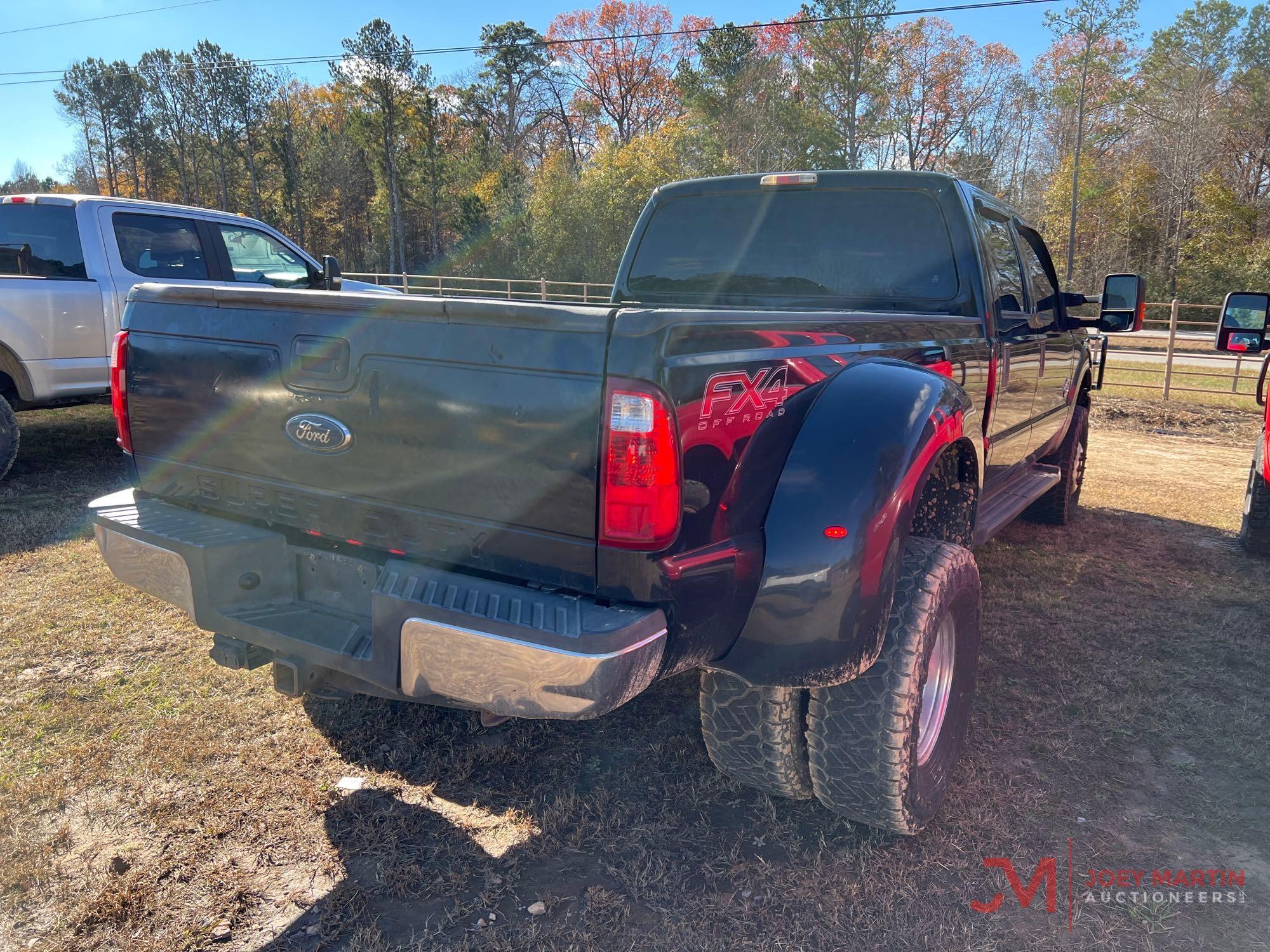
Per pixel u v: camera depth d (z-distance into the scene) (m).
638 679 1.83
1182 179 44.62
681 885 2.30
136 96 68.50
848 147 52.62
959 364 3.19
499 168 54.09
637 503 1.80
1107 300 4.78
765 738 2.38
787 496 2.11
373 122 54.22
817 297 3.89
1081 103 45.62
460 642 1.88
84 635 3.76
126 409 2.67
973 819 2.60
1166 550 5.44
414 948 2.06
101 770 2.75
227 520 2.48
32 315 5.73
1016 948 2.10
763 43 55.72
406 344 2.03
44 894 2.22
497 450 1.93
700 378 1.88
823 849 2.44
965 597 2.57
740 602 2.06
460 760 2.87
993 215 3.95
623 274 4.38
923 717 2.54
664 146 44.72
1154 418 11.12
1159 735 3.12
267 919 2.16
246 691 3.31
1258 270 37.38
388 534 2.16
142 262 6.31
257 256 7.11
